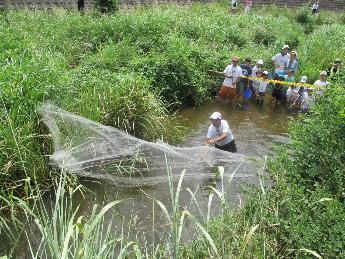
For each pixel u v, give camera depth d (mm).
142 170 7516
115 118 8578
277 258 4441
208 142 8039
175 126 10078
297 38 17672
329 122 5641
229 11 24422
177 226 4090
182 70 11484
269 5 28203
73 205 6492
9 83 7051
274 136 9992
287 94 12188
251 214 5059
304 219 4566
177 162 7898
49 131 7055
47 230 3811
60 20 13562
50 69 7977
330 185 5207
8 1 16906
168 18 15352
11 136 6449
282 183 5164
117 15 15008
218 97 12398
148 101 9062
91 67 10352
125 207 6500
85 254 3578
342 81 6180
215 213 6309
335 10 31000
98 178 7133
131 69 10828
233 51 14344
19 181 6375
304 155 5629
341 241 4234
